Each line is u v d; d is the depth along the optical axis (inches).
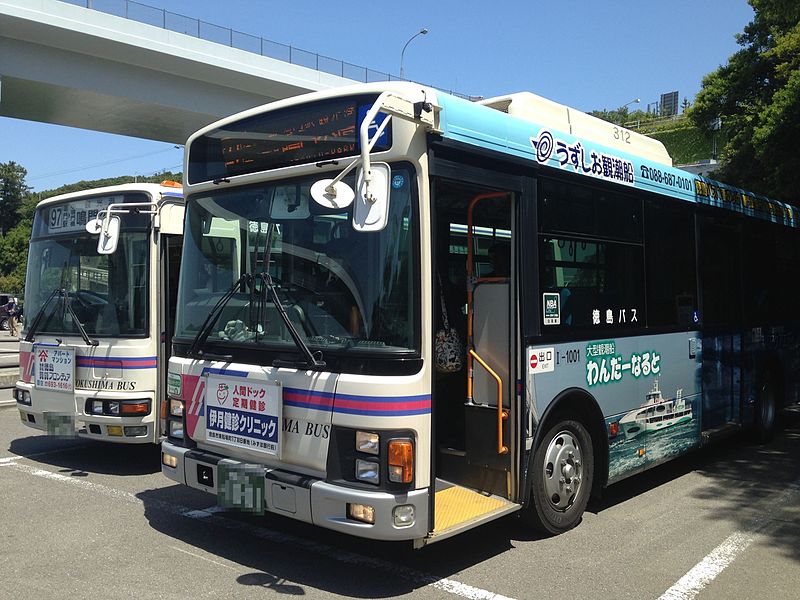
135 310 271.3
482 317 196.4
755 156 483.5
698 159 1283.2
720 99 573.0
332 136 173.9
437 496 188.7
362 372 159.3
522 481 187.3
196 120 1084.5
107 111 1030.4
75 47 898.7
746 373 316.8
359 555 190.2
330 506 159.0
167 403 205.9
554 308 200.8
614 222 231.0
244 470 174.7
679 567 184.9
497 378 189.6
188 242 210.8
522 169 191.6
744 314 314.8
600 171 223.9
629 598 165.0
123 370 268.2
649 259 247.6
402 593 165.5
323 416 162.9
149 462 296.2
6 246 2469.2
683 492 259.8
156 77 993.5
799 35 466.3
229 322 189.0
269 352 176.4
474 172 176.6
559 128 228.8
